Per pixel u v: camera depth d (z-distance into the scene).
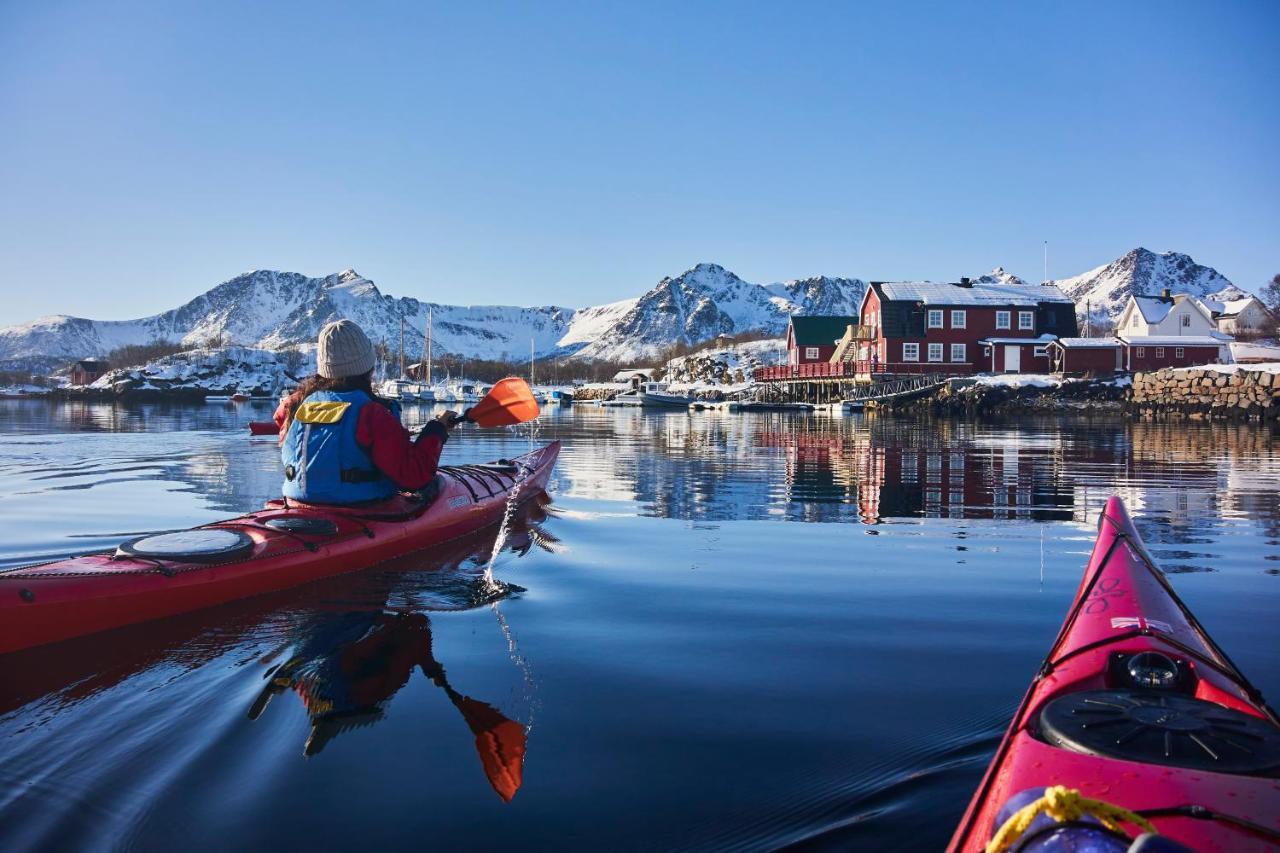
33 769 3.20
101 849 2.68
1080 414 41.81
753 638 4.89
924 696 3.98
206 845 2.71
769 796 3.02
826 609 5.53
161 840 2.73
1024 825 1.80
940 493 11.52
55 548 7.52
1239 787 2.10
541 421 36.94
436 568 6.41
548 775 3.18
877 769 3.22
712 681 4.18
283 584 5.45
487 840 2.75
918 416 41.50
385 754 3.34
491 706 3.84
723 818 2.88
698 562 6.94
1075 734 2.37
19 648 4.14
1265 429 29.31
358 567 6.06
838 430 28.98
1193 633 3.31
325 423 6.07
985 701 3.92
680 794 3.04
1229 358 54.06
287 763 3.25
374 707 3.81
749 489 11.92
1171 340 51.75
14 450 19.14
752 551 7.43
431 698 3.92
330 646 4.63
